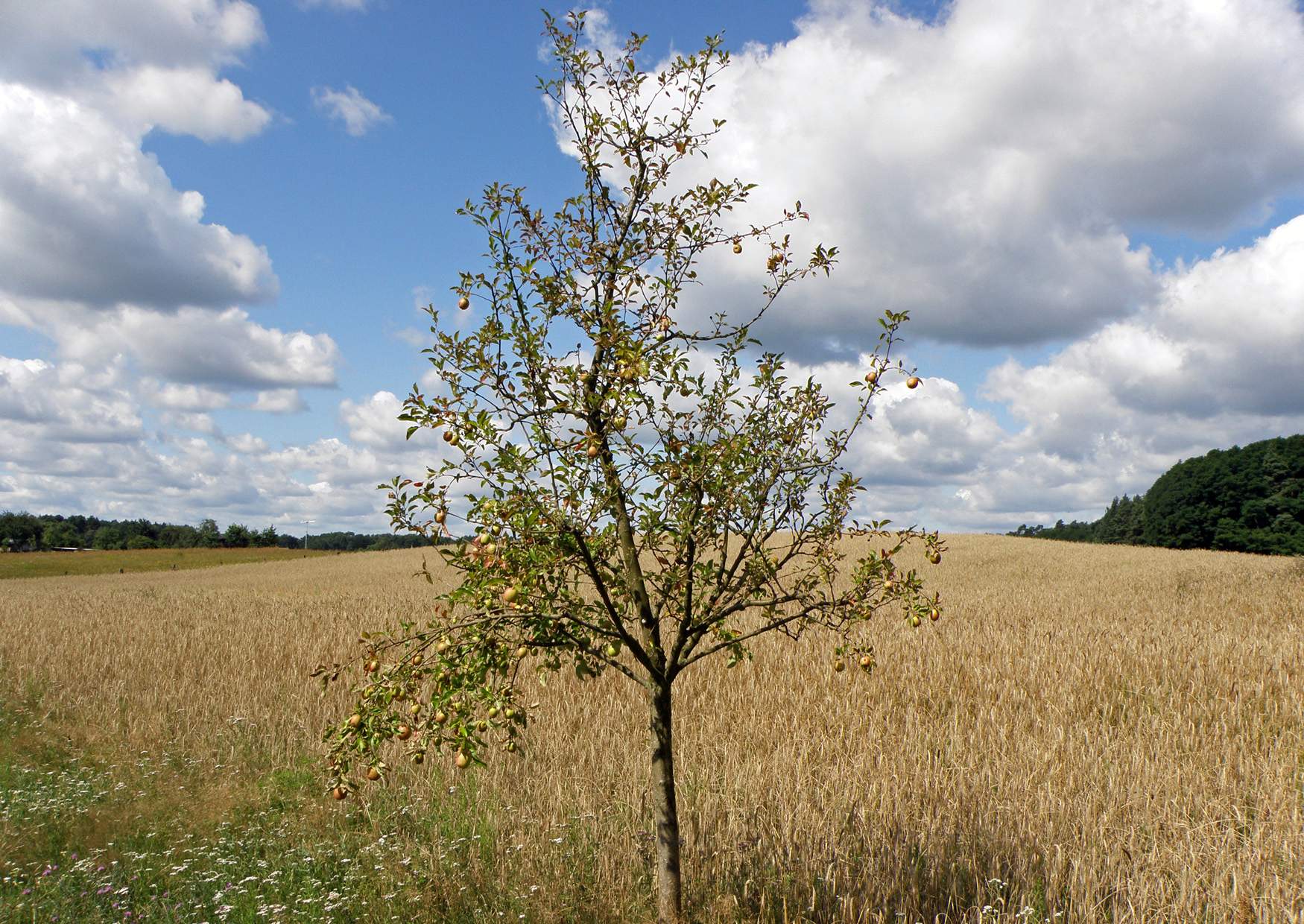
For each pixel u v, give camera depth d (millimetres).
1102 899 5012
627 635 4516
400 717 4387
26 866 6375
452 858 6129
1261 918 4809
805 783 7082
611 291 4898
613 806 6871
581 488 4250
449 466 4215
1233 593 23062
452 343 4355
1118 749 8047
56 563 81125
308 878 5922
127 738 9961
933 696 10445
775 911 5094
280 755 9016
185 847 6773
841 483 4617
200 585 44562
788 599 4773
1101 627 16266
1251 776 7258
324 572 54031
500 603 4324
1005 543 54531
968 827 6016
